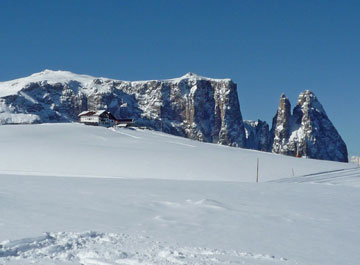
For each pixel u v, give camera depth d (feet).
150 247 34.91
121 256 31.14
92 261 29.55
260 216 60.80
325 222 58.65
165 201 72.74
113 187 99.25
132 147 350.23
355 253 38.99
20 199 65.77
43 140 357.00
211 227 50.01
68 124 532.32
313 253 37.91
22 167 245.86
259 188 118.32
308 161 335.67
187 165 274.77
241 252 34.94
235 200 81.10
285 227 52.60
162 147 363.15
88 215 53.67
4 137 367.04
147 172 252.62
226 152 359.87
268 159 324.60
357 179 228.63
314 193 108.06
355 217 65.36
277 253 36.88
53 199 68.39
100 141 383.24
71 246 34.17
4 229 40.47
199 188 108.88
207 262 30.42
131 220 52.08
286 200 86.84
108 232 42.60
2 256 29.94
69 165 256.93
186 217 56.85
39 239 35.76
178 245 37.14
